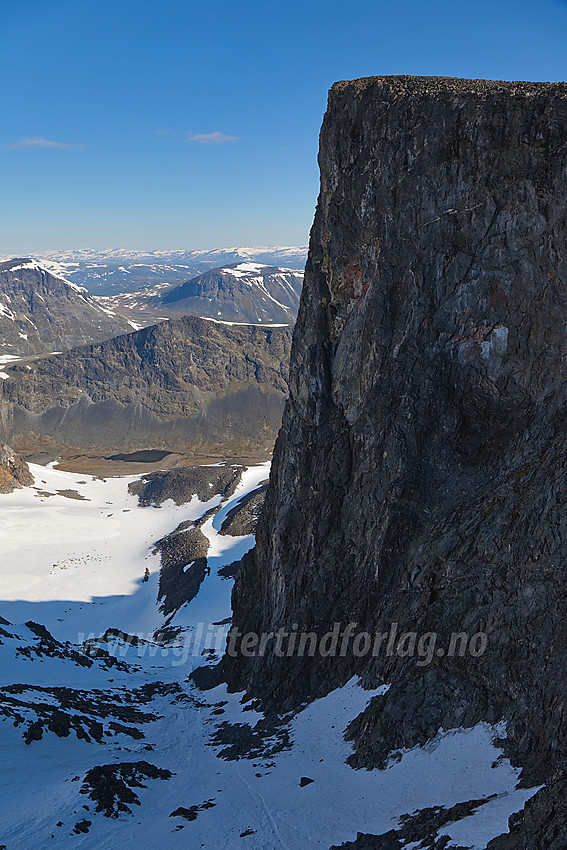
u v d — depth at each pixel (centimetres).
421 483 4328
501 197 4178
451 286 4431
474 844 1961
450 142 4428
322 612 4647
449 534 3828
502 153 4181
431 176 4503
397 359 4662
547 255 3991
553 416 3831
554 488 3212
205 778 3681
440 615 3462
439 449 4353
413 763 2892
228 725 4950
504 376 4197
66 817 2911
